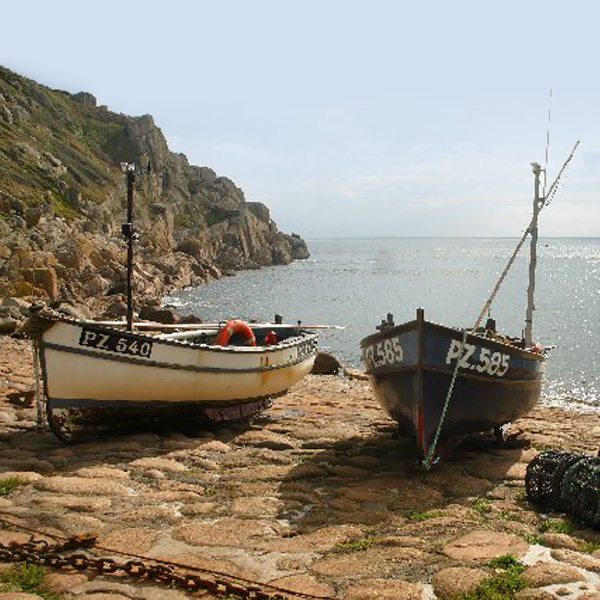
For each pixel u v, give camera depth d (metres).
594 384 30.83
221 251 127.56
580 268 147.25
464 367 10.52
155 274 81.25
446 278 112.88
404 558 6.77
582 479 7.98
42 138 123.25
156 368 11.98
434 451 10.70
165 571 6.23
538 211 13.23
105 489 8.88
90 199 111.44
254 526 7.73
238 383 13.53
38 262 55.47
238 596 5.88
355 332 48.69
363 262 169.75
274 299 74.38
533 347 13.65
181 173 155.00
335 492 9.21
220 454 11.22
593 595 5.84
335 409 16.22
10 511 7.91
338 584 6.20
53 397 11.21
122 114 155.88
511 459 11.13
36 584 6.00
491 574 6.34
